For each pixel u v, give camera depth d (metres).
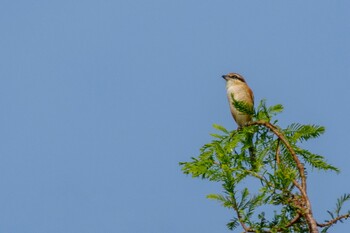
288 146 9.25
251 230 8.34
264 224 8.39
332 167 9.97
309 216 7.98
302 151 10.10
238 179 9.03
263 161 10.12
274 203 8.52
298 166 8.83
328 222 8.43
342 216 8.41
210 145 10.31
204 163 9.64
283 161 10.08
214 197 8.55
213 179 9.41
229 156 10.31
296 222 8.23
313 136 10.30
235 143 10.52
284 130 10.37
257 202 8.49
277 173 8.66
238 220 8.41
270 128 9.90
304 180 8.54
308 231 8.44
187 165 9.84
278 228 8.29
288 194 8.52
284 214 8.48
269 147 10.25
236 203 8.48
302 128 10.32
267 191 8.55
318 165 10.03
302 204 8.23
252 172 9.02
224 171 9.04
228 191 8.62
